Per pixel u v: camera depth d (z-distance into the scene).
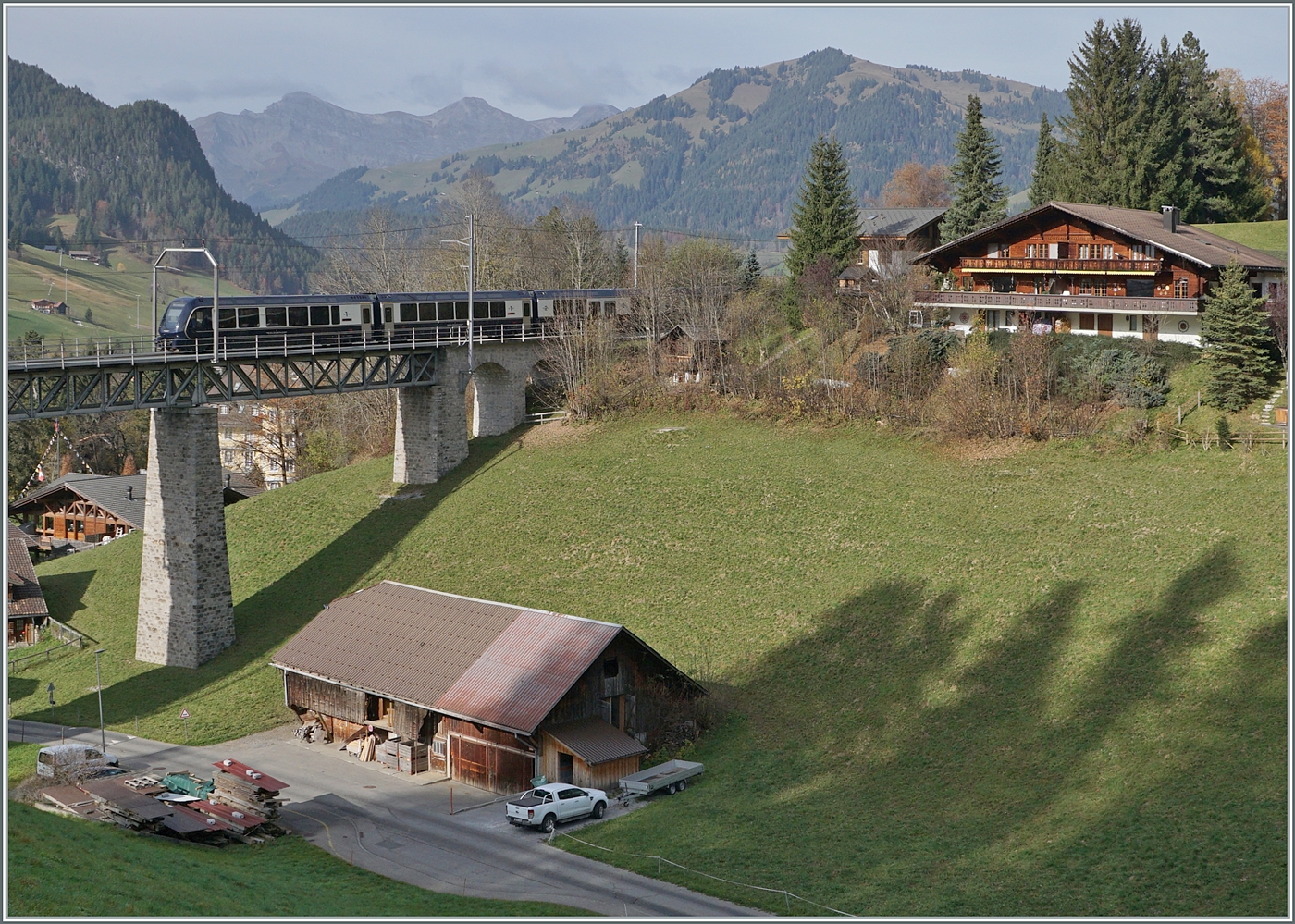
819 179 116.19
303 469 129.88
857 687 60.91
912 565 70.12
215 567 76.06
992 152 119.31
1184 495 69.81
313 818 52.75
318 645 64.12
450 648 60.72
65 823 45.09
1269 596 58.31
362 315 90.06
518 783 56.06
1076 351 86.50
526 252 155.25
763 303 113.81
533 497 88.12
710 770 55.75
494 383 102.12
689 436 93.19
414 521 88.75
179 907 37.09
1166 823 44.50
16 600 85.44
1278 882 39.72
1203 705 51.91
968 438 82.25
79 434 160.75
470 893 43.75
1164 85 116.44
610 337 104.50
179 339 77.19
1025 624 61.75
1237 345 78.19
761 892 43.12
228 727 66.38
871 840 46.97
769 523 78.56
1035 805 47.91
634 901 42.78
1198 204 115.94
